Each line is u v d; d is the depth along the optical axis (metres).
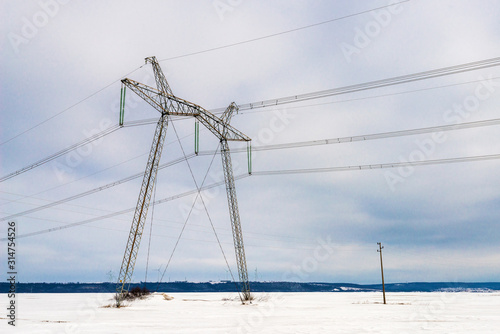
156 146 60.25
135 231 61.44
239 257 71.75
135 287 96.75
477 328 33.59
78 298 125.56
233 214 67.75
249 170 60.28
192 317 47.03
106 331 32.69
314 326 36.06
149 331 32.50
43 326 36.81
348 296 141.00
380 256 75.69
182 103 59.84
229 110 64.88
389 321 40.75
